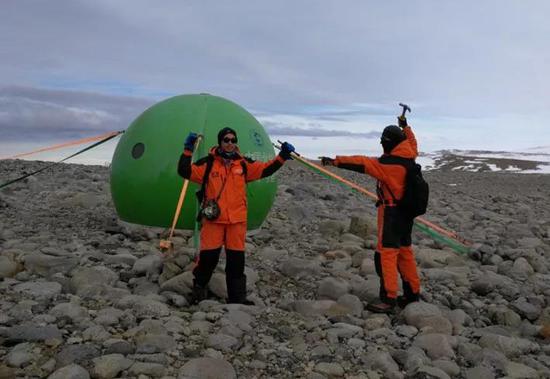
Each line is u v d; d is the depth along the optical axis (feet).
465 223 39.24
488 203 56.49
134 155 25.13
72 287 18.78
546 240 34.42
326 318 17.35
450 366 14.14
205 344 14.57
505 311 18.58
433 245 30.25
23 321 15.38
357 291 20.10
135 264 21.43
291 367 13.78
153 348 13.88
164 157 24.44
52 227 29.17
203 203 17.71
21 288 18.03
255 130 25.68
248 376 13.25
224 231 18.03
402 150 17.65
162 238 25.03
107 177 55.11
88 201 36.60
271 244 28.02
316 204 43.32
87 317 15.78
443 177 94.84
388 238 17.81
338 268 23.54
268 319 16.96
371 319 17.03
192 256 21.66
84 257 22.52
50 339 14.01
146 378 12.60
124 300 17.11
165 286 18.98
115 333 14.92
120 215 27.40
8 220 30.48
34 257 20.95
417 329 16.84
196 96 26.32
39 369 12.74
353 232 31.35
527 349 15.81
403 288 18.93
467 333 17.01
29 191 41.39
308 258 25.62
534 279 23.93
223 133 17.65
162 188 24.50
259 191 26.48
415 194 17.47
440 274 23.32
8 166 60.70
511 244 31.65
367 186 63.31
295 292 20.58
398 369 14.02
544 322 18.33
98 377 12.51
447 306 20.13
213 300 18.67
